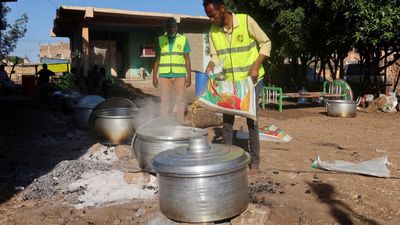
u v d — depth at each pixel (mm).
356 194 4324
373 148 6617
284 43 14586
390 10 10484
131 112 6227
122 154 5680
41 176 5090
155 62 7090
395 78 20844
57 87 15094
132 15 18703
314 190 4453
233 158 3303
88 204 4172
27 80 17828
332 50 14664
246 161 3369
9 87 18719
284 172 5121
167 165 3252
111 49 21844
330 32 13109
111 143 6031
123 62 22297
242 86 4383
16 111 12188
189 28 21625
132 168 4910
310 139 7438
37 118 10602
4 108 12969
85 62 18172
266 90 12805
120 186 4574
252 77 4488
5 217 3904
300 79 17281
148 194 4332
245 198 3459
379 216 3771
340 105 10609
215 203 3248
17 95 18297
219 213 3273
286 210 3865
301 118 10500
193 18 20078
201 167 3176
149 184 4566
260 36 4527
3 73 18984
